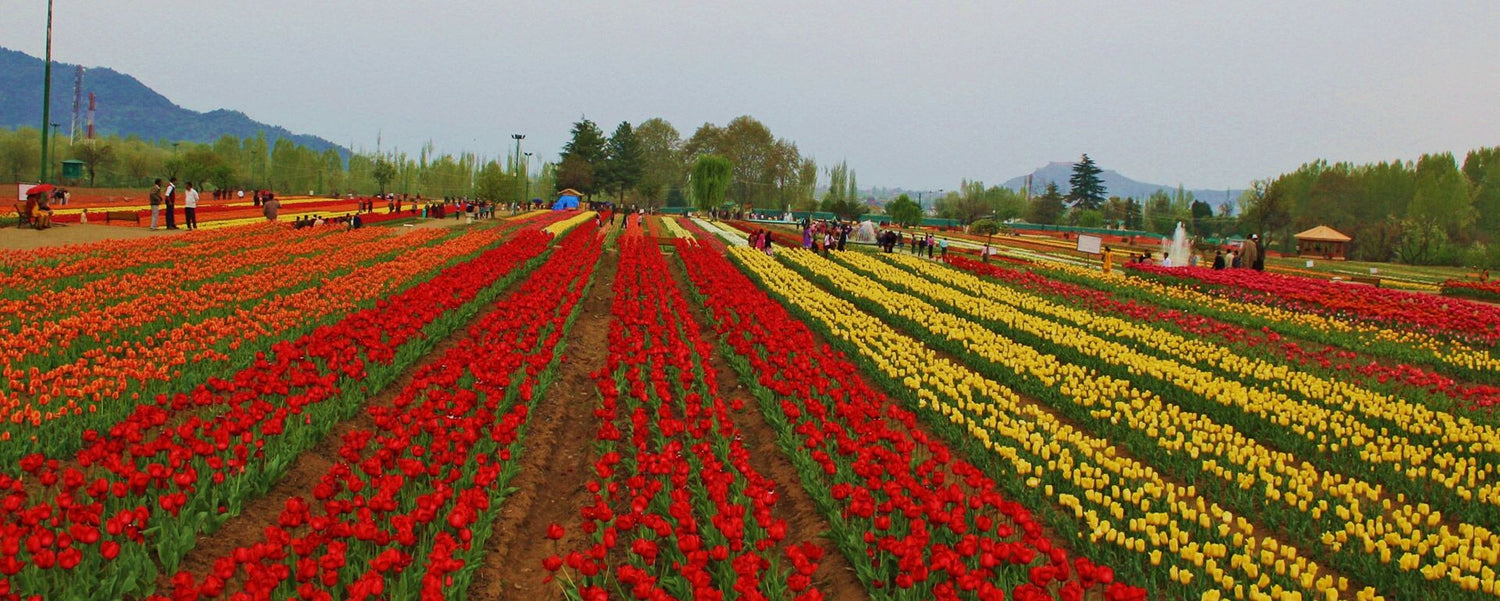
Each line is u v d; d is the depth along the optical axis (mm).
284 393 10508
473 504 7824
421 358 15203
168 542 7035
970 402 13078
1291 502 9375
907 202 112125
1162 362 16516
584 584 7086
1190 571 7953
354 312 18359
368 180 153625
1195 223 134625
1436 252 86375
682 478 8867
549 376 13961
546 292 21234
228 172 98000
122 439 8281
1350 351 21922
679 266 37906
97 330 14305
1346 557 8547
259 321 16281
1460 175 104562
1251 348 20094
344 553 6777
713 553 7008
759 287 31141
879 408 12727
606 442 11141
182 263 25625
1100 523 8766
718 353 18234
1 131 117438
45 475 7324
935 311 24688
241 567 7383
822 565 8336
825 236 46875
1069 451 11438
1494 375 19156
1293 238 110812
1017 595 6270
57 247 27422
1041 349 19672
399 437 8914
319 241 34844
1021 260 52375
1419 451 11734
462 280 22766
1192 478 10656
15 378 11148
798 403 12867
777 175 168000
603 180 145000
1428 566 7715
